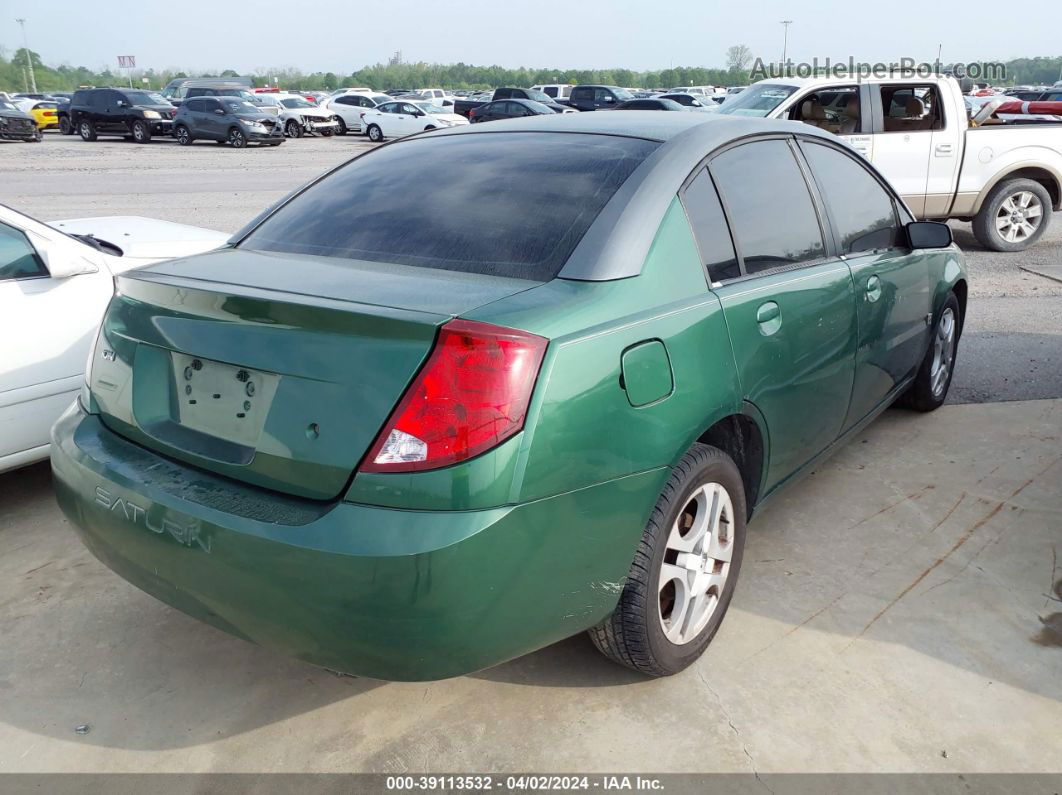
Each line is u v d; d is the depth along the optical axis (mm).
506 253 2289
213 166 19188
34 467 4121
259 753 2295
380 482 1830
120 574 2320
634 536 2168
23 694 2521
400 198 2652
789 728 2359
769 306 2668
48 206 12359
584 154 2654
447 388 1815
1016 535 3357
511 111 27375
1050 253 9195
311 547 1835
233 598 1994
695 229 2502
